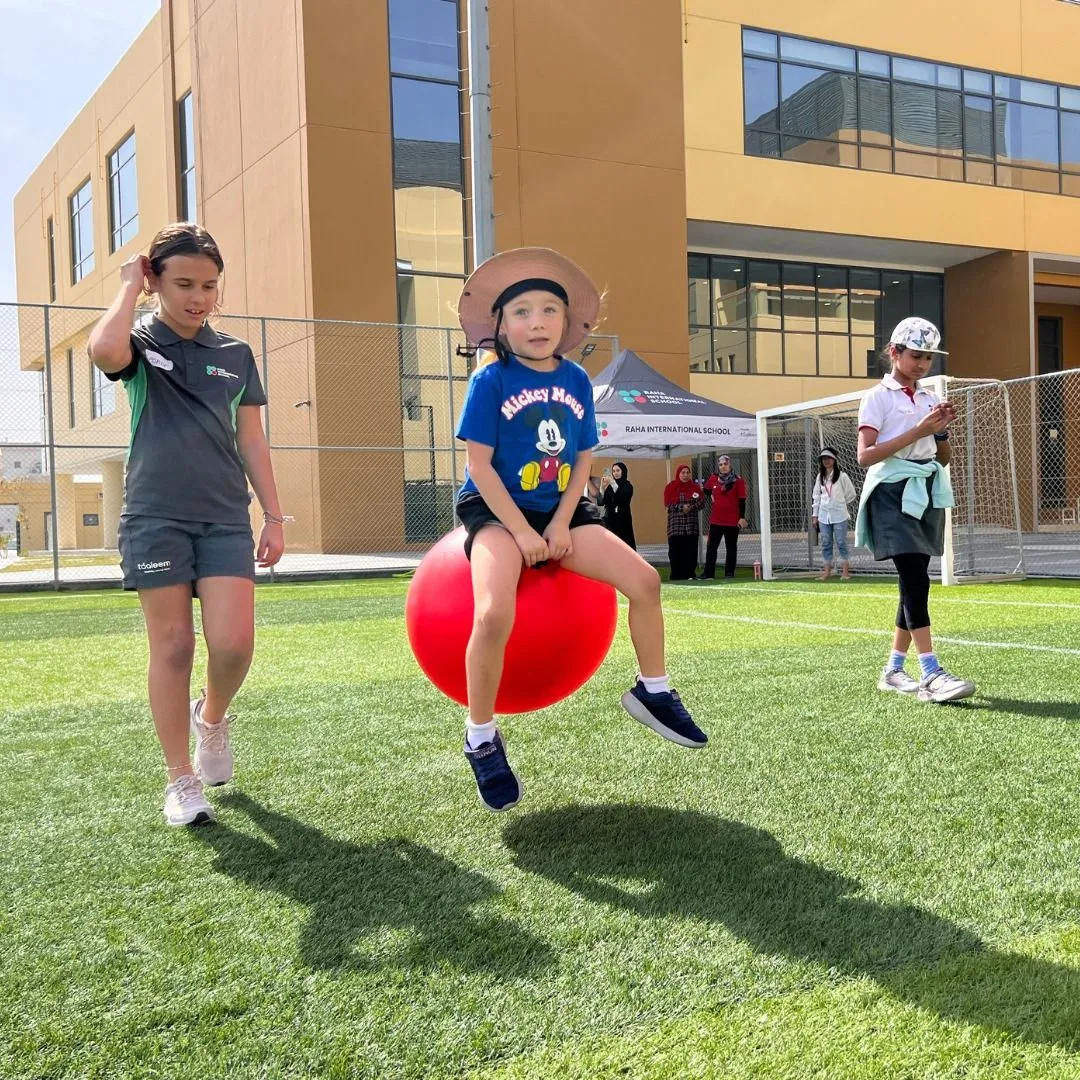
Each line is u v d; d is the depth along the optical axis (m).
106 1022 1.60
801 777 2.94
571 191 18.22
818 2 20.92
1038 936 1.84
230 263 19.05
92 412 22.62
